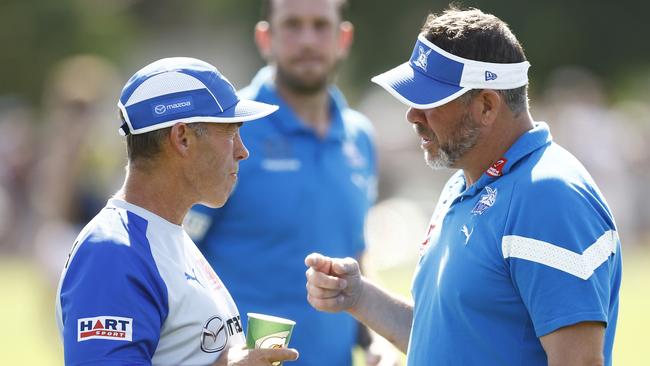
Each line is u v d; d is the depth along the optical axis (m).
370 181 20.64
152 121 12.81
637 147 66.25
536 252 12.38
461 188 14.12
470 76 13.25
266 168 18.70
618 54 119.25
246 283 18.58
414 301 14.25
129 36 133.75
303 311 18.64
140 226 12.78
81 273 12.34
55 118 28.91
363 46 121.00
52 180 28.36
